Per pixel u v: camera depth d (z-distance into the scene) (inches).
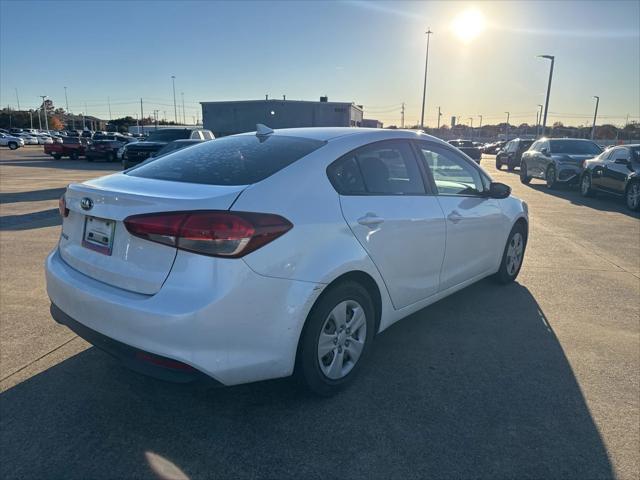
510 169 1005.8
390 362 138.2
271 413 112.9
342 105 1752.0
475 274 175.9
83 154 1268.5
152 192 103.0
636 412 115.4
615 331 161.5
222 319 94.0
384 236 124.8
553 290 201.8
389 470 95.1
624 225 354.0
